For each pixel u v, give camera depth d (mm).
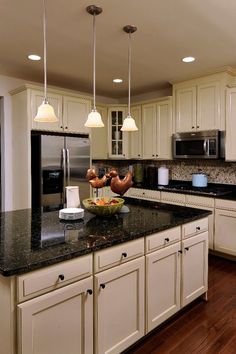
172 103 4246
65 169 3912
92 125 2223
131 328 1782
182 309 2303
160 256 1947
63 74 3836
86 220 2059
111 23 2361
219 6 2100
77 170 4105
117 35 2598
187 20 2312
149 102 4582
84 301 1501
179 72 3734
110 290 1638
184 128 4086
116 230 1784
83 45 2838
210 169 4219
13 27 2447
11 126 3982
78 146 4121
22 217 2166
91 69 3607
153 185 4602
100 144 4934
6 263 1245
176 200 3975
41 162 3664
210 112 3764
